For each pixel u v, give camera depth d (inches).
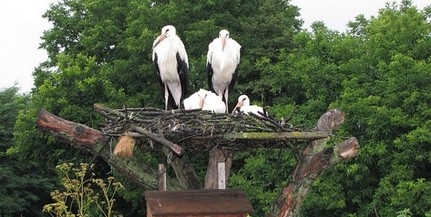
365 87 743.1
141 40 818.8
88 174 840.3
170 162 333.7
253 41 900.6
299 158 357.7
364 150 698.8
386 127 707.4
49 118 335.0
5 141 1010.1
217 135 320.2
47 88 848.9
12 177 989.8
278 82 815.7
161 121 319.6
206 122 320.2
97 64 908.6
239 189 328.8
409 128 718.5
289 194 360.2
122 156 335.0
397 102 726.5
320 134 333.1
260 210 723.4
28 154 892.0
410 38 776.9
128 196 822.5
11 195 993.5
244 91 882.8
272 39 893.2
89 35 923.4
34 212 1034.1
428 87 715.4
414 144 685.3
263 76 864.9
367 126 713.6
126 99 830.5
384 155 708.0
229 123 322.3
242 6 934.4
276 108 762.2
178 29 878.4
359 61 769.6
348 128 720.3
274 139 331.0
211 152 393.1
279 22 898.1
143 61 863.7
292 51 840.9
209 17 895.1
